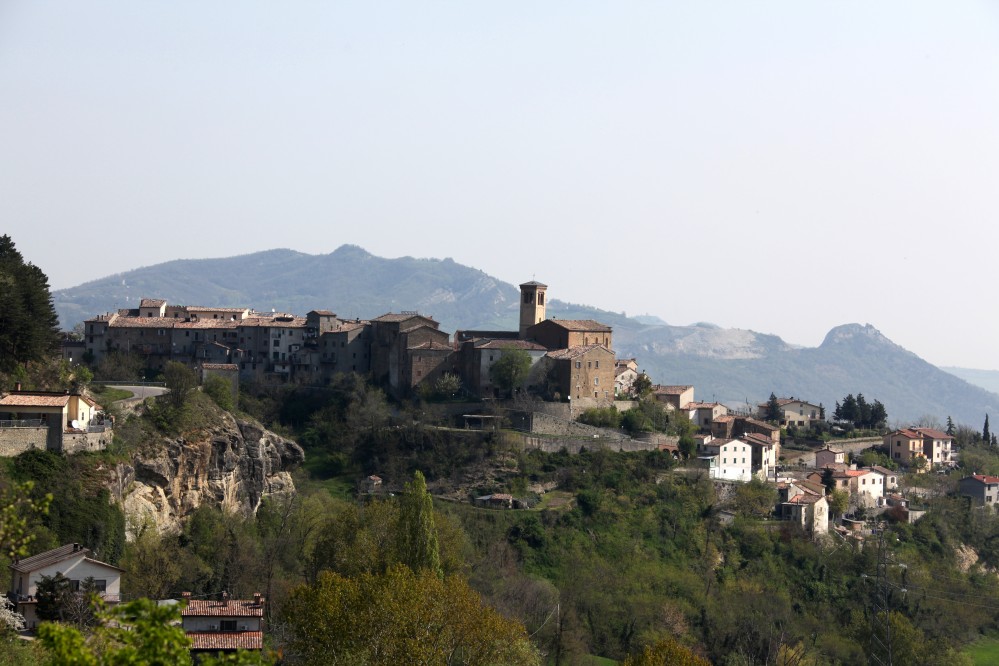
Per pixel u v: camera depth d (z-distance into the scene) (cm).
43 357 18362
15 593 12094
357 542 16825
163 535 17100
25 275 18538
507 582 19738
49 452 15550
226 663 6181
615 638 19725
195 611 12125
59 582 11825
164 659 5778
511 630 12675
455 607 12419
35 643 10194
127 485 16762
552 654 17900
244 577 16325
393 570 13088
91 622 11412
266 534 19488
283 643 13600
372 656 11725
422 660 11612
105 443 16825
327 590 12338
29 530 13525
